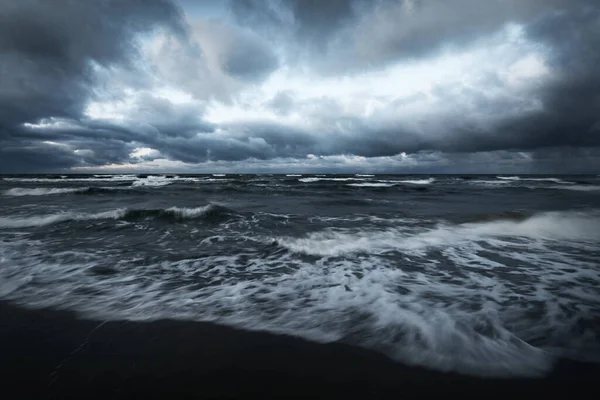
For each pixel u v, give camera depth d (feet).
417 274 16.44
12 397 7.38
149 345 9.53
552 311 11.66
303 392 7.59
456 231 27.66
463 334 10.04
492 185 103.71
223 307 12.30
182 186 95.71
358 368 8.47
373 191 79.71
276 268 17.58
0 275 15.81
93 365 8.54
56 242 23.44
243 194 70.74
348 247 22.21
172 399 7.38
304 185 103.14
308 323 10.96
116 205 47.39
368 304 12.51
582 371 8.21
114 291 13.88
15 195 63.77
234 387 7.76
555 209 41.39
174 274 16.43
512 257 19.69
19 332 10.19
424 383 7.87
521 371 8.25
